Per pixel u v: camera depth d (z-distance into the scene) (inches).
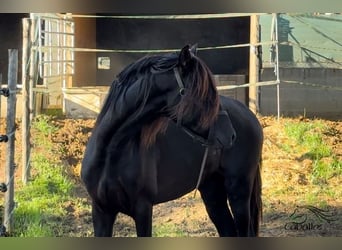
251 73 494.9
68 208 339.0
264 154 424.8
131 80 209.0
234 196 252.4
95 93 488.7
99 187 213.2
